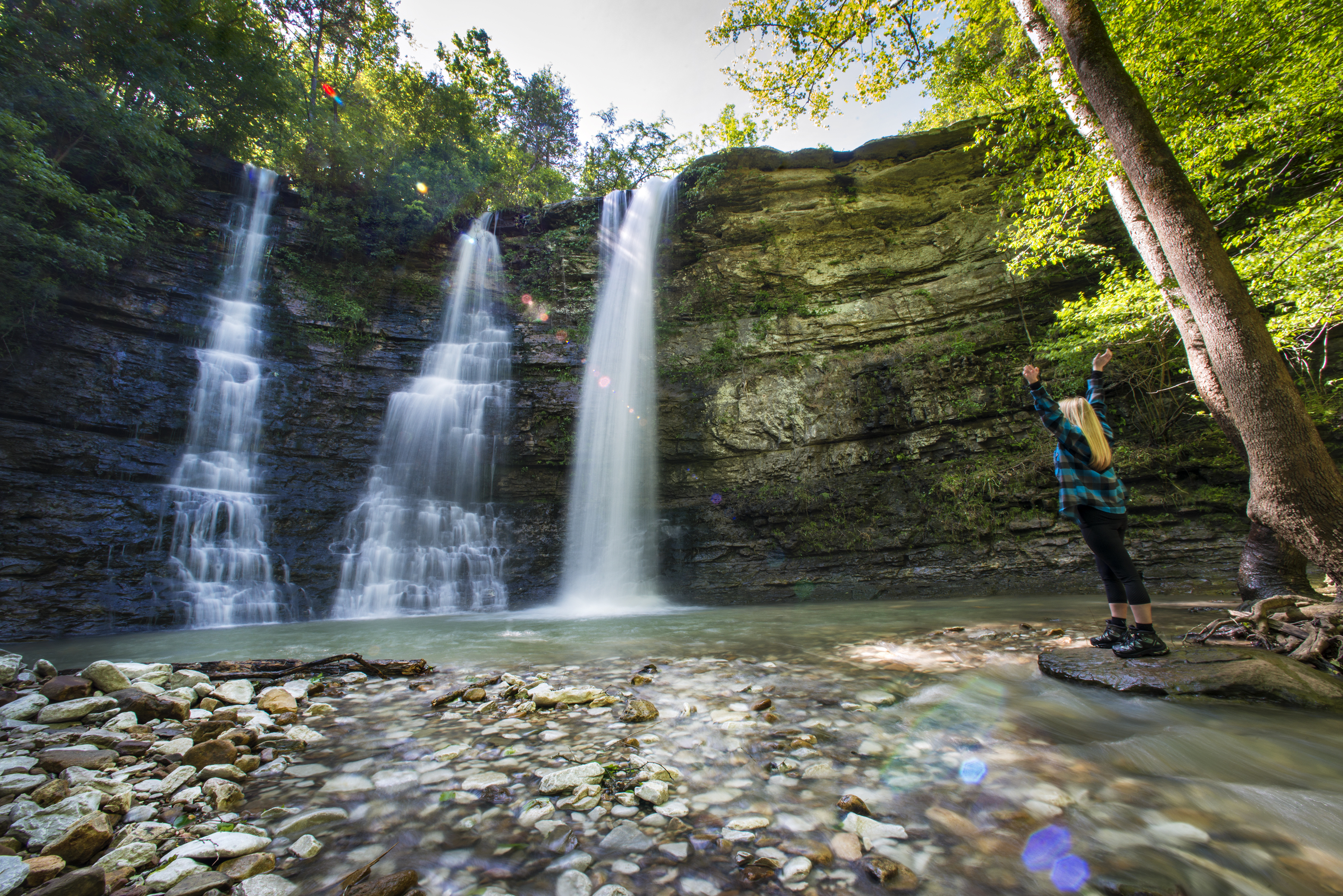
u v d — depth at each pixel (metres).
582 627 7.06
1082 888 1.24
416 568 11.97
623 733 2.47
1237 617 3.58
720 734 2.42
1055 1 4.78
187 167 12.01
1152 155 4.19
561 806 1.76
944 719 2.52
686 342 14.89
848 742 2.26
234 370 11.68
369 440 12.75
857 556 11.48
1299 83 6.86
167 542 9.73
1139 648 3.13
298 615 10.42
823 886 1.30
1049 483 10.32
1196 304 4.01
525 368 14.81
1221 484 9.07
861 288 14.22
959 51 10.78
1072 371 10.89
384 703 3.17
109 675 3.19
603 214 16.23
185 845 1.50
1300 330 6.74
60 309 9.97
